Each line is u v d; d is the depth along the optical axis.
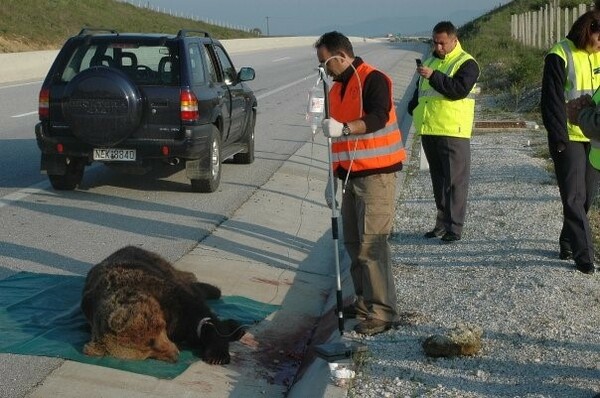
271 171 13.28
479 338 5.75
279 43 68.12
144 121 10.61
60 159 11.02
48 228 9.48
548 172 12.07
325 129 5.88
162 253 8.58
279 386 5.96
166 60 10.84
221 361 6.02
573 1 30.89
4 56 27.70
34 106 20.39
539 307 6.51
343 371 5.38
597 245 8.41
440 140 8.47
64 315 6.66
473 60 8.35
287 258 8.91
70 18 46.50
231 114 12.29
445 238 8.62
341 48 6.07
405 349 5.86
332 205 6.25
